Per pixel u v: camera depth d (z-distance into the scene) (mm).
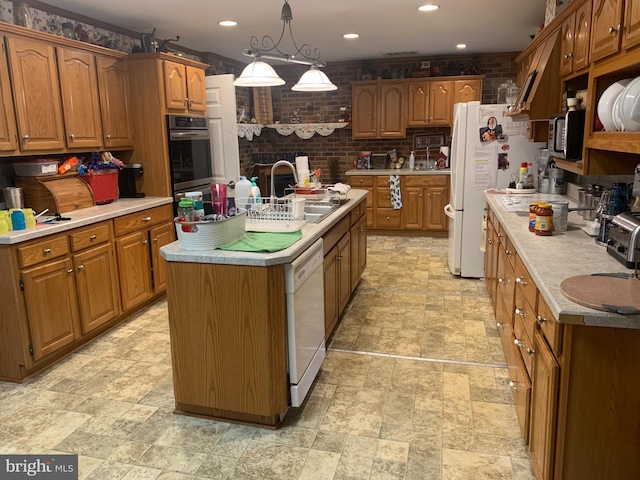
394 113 6535
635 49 1818
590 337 1514
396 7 3949
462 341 3277
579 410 1570
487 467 2047
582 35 2535
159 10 3834
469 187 4484
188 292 2291
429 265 5137
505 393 2621
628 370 1519
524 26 4723
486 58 6395
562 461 1619
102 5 3650
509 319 2686
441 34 5082
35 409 2545
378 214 6582
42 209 3369
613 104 2059
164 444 2244
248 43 5270
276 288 2236
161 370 2955
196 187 4652
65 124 3475
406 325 3566
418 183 6363
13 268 2711
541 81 3129
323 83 3432
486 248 4152
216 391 2371
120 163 4004
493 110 4320
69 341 3131
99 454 2178
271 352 2258
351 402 2564
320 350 2807
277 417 2371
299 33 4855
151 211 3951
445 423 2361
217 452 2182
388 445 2205
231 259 2189
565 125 2596
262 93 6844
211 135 5098
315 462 2104
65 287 3080
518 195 3906
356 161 6867
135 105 4156
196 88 4660
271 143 7309
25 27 3180
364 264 4555
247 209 2969
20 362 2809
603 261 2021
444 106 6387
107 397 2656
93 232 3311
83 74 3629
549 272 1870
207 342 2324
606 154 2342
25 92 3133
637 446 1569
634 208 2434
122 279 3631
